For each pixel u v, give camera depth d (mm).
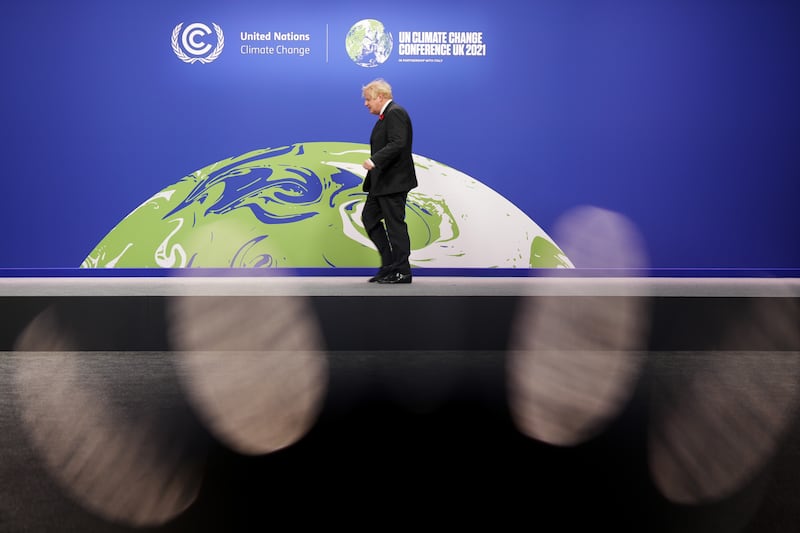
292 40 5824
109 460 2191
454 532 1714
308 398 2926
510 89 5863
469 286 4691
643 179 5895
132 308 3865
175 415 2668
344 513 1821
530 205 5895
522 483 2043
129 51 5746
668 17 5836
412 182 4832
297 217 5863
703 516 1825
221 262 5832
